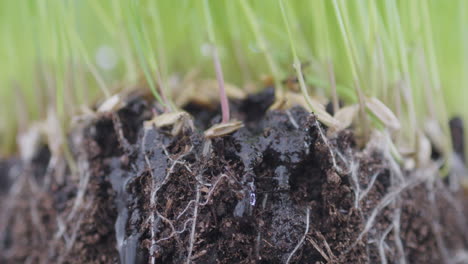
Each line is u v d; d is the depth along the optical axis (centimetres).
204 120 12
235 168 11
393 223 12
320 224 11
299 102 11
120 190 11
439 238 12
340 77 12
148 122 11
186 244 11
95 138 12
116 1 12
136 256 11
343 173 11
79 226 12
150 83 11
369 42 12
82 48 12
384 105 11
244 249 11
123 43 12
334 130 11
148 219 11
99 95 12
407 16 12
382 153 12
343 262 11
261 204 11
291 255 11
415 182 12
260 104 12
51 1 12
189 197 11
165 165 11
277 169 11
